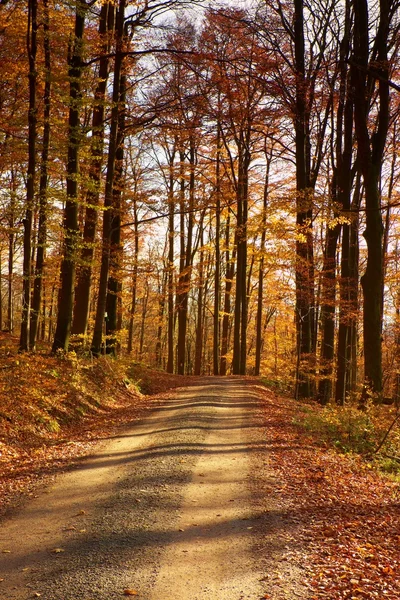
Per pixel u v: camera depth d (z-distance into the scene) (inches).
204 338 2053.4
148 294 1633.9
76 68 668.1
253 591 202.5
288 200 768.3
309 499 322.0
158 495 320.5
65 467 399.5
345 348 839.7
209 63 788.6
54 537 257.8
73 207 700.0
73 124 685.9
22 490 341.7
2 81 718.5
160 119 1004.6
